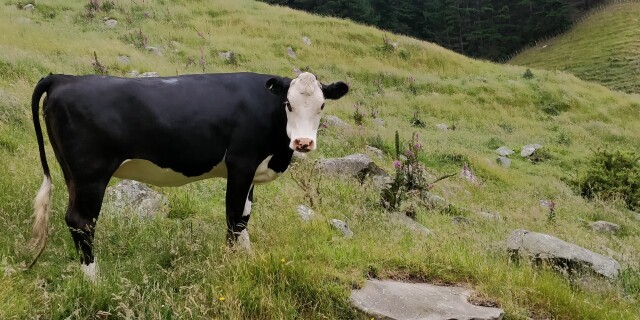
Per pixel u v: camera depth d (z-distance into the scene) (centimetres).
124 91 449
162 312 409
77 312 380
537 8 6994
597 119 2744
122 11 2809
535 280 541
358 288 475
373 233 659
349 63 2830
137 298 410
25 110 980
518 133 2297
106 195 627
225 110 477
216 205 735
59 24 2467
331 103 2011
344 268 500
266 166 510
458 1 7088
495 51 6738
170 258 501
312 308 441
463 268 545
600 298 591
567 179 1596
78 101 434
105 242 519
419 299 471
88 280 425
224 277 446
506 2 7275
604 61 5166
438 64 3161
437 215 908
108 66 1748
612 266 673
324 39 3033
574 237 923
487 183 1415
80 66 1628
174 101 462
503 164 1720
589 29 6109
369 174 1050
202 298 416
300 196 796
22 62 1370
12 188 589
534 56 6041
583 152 2064
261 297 429
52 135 447
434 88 2739
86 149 435
